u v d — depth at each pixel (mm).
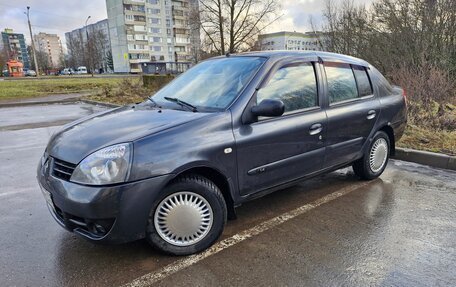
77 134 2910
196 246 2902
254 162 3143
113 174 2475
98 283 2568
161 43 88125
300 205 3889
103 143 2641
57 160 2758
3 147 6992
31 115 11688
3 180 4945
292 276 2604
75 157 2625
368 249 2959
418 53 14039
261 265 2750
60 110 13133
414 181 4625
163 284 2537
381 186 4445
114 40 86625
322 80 3785
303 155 3551
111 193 2459
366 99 4312
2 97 18297
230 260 2824
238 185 3078
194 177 2844
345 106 3984
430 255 2859
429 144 5902
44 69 86062
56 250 3027
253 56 3650
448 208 3764
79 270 2725
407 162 5523
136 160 2529
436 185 4473
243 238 3168
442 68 12398
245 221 3514
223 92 3277
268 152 3229
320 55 3926
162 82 17703
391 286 2479
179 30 88875
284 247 3010
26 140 7656
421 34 14625
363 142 4305
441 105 7504
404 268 2686
